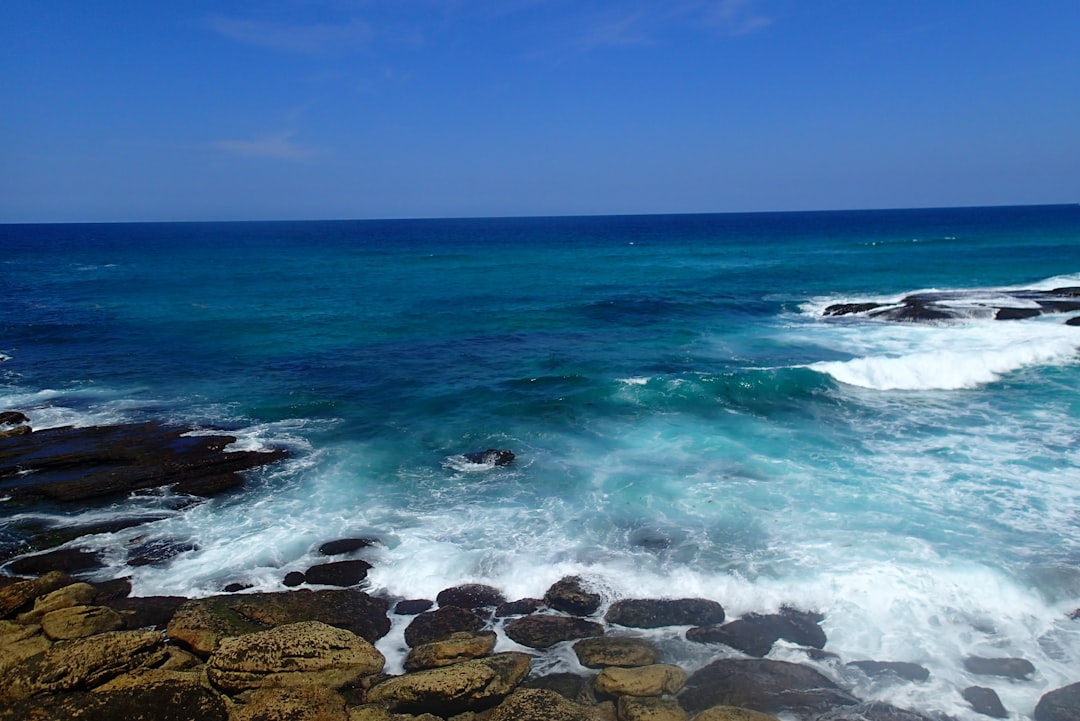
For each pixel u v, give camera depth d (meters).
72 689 8.12
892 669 8.66
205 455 15.84
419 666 8.95
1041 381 20.28
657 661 8.92
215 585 10.98
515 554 11.66
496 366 23.36
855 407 18.44
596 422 17.69
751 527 12.21
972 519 12.24
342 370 23.17
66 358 25.11
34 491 14.11
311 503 13.70
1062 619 9.56
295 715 7.65
